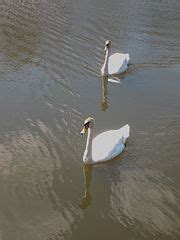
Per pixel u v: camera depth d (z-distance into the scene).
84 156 15.23
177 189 14.40
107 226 12.84
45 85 20.30
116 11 31.00
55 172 14.77
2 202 13.42
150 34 27.72
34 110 18.22
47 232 12.48
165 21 30.00
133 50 25.44
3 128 16.86
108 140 16.08
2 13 28.86
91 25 28.03
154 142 16.78
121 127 17.77
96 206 13.55
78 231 12.60
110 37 26.66
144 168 15.34
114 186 14.41
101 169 15.22
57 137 16.56
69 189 14.14
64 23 27.88
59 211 13.27
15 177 14.41
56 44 24.77
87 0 32.84
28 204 13.42
